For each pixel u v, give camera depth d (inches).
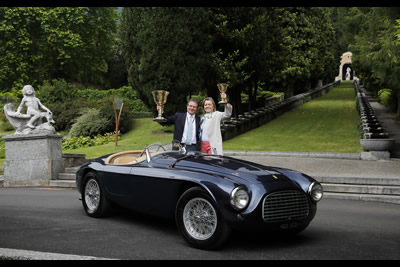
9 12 1322.6
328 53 1822.1
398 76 560.4
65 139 838.5
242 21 806.5
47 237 185.8
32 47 1471.5
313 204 184.5
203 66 723.4
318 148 566.9
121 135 938.7
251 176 174.9
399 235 196.7
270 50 916.0
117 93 1282.0
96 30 1539.1
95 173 231.9
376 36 576.4
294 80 1475.1
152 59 695.7
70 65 1594.5
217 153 252.8
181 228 174.6
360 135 658.2
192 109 256.5
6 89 1429.6
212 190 162.7
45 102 1172.5
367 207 283.6
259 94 1307.8
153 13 687.1
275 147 584.4
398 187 323.9
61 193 349.4
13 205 280.2
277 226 168.4
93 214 233.1
